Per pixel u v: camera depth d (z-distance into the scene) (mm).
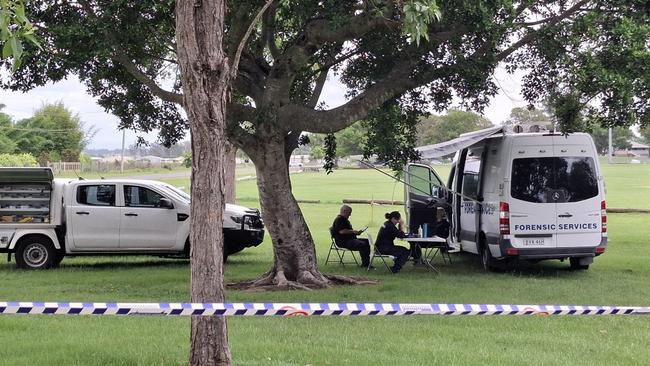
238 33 10766
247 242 15500
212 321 5148
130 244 14828
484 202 13969
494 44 10430
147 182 15258
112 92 12930
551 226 13008
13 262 16000
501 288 11445
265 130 11336
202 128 4973
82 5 10422
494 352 6863
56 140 76062
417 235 14336
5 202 14562
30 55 9578
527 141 13125
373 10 9375
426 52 11062
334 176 73000
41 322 8219
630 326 8375
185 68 4945
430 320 8578
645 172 71625
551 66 10938
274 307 4410
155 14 10086
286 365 6160
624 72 9898
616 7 10320
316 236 21688
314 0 10055
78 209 14648
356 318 8680
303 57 11109
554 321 8602
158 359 6312
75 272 13977
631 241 20016
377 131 12281
